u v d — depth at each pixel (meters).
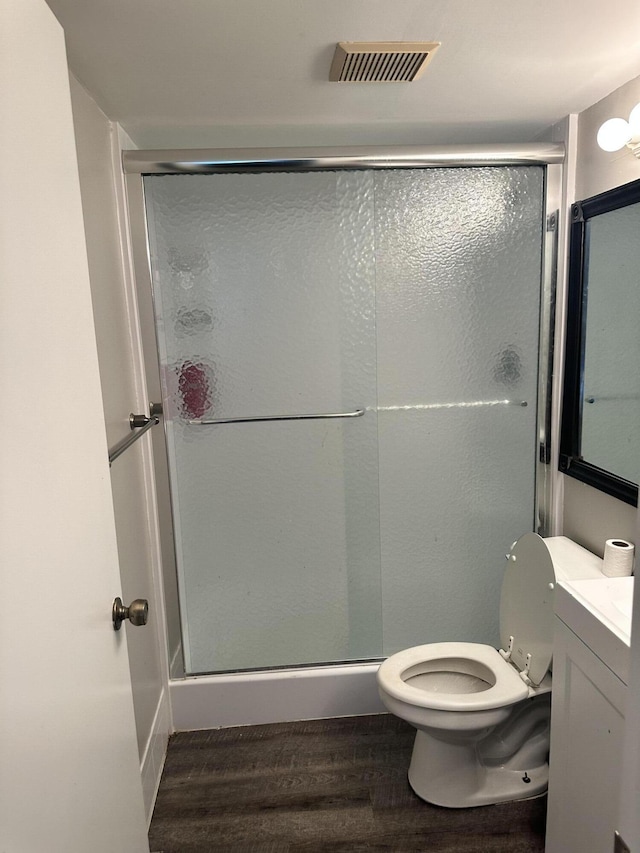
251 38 1.32
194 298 2.14
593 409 1.94
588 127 1.88
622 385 1.76
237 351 2.19
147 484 2.05
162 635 2.16
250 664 2.33
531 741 1.89
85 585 0.93
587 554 1.90
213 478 2.25
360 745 2.11
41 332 0.79
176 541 2.26
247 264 2.14
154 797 1.88
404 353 2.25
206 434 2.22
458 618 2.40
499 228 2.17
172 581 2.21
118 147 1.86
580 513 2.07
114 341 1.77
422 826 1.75
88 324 1.00
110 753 1.03
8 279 0.69
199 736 2.20
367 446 2.30
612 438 1.83
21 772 0.67
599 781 1.27
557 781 1.48
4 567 0.66
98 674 0.98
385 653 2.39
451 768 1.81
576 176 1.99
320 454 2.28
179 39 1.31
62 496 0.85
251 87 1.59
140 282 2.00
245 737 2.18
